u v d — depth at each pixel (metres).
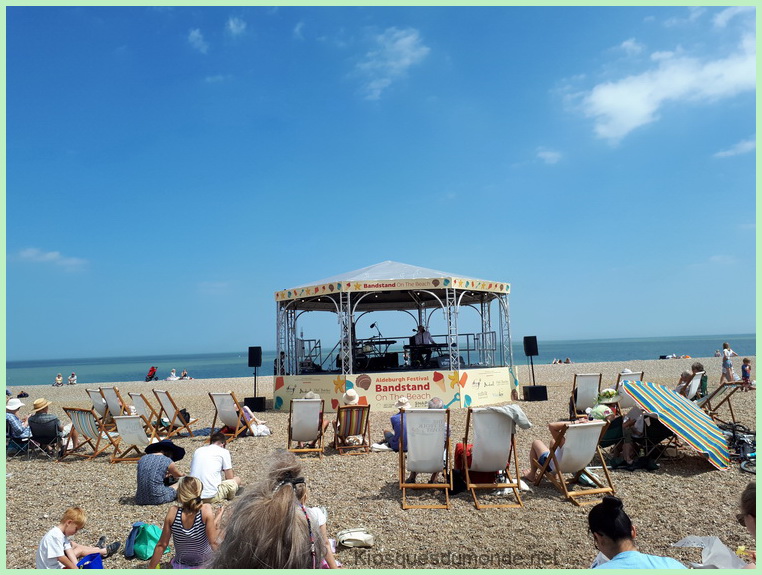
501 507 5.90
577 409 11.06
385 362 16.59
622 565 3.01
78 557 4.89
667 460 7.66
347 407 8.66
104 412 11.74
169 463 6.79
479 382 14.12
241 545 2.54
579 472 6.60
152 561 4.18
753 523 3.29
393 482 7.01
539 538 5.02
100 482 7.74
